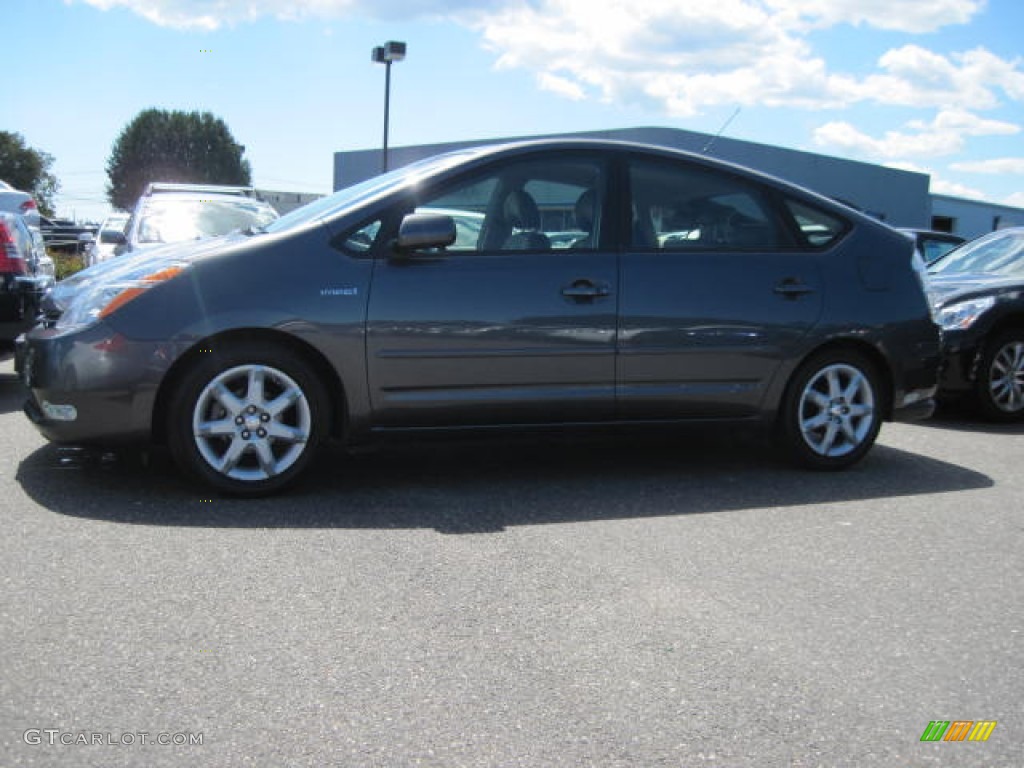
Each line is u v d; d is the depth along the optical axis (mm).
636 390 4891
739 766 2352
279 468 4473
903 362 5316
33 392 4422
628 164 4984
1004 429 7121
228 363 4355
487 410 4699
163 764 2277
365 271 4504
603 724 2523
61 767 2254
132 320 4277
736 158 34844
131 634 2959
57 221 34406
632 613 3248
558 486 4887
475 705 2600
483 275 4641
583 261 4797
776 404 5156
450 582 3475
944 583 3623
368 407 4555
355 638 2982
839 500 4777
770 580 3605
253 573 3502
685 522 4316
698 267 4969
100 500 4352
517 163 4828
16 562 3533
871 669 2891
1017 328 7348
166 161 80750
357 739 2412
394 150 41031
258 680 2697
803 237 5223
